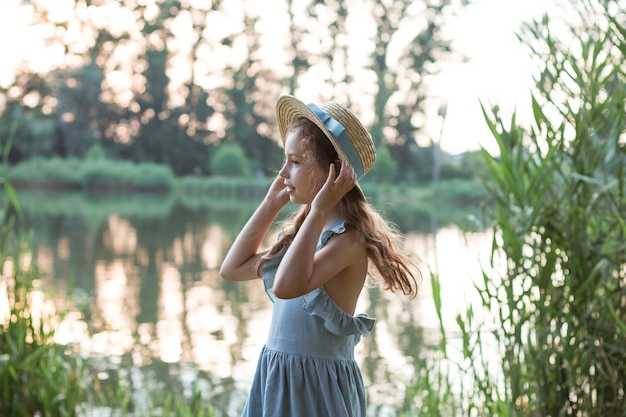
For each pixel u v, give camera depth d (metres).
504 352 2.40
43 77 31.58
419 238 11.63
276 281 1.54
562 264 2.39
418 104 31.42
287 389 1.63
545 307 2.36
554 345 2.38
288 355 1.63
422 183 30.20
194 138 32.97
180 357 4.81
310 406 1.61
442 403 2.78
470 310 2.48
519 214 2.41
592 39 2.45
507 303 2.37
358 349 5.02
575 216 2.39
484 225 2.58
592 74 2.40
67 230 12.48
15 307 3.29
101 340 5.11
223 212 18.16
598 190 2.38
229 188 29.12
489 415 2.41
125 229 13.07
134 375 4.38
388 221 1.83
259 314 6.13
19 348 3.19
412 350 4.96
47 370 3.30
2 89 31.12
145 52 33.00
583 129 2.35
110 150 32.00
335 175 1.64
